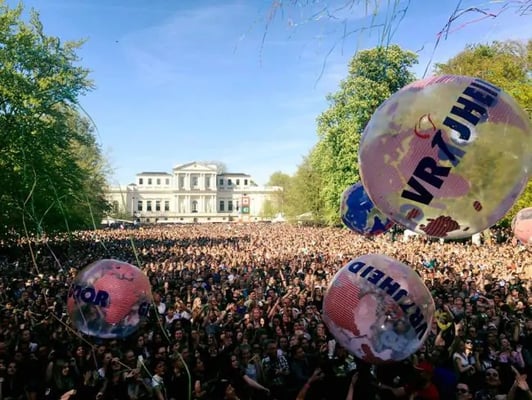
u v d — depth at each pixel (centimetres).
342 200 850
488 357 814
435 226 389
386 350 471
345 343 491
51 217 2420
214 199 12056
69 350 810
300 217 5909
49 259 2252
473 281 1561
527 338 884
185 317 1054
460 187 367
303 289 1440
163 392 697
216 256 2534
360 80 3534
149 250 3019
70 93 2564
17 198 2283
